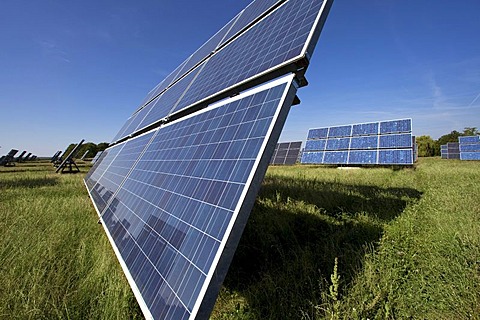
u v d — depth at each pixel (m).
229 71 4.91
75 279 3.77
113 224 4.61
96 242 5.07
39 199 8.62
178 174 3.65
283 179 11.41
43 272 3.63
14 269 3.74
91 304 3.17
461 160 34.03
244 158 2.45
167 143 5.11
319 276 3.61
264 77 3.50
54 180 15.71
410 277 3.55
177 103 6.82
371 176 13.84
